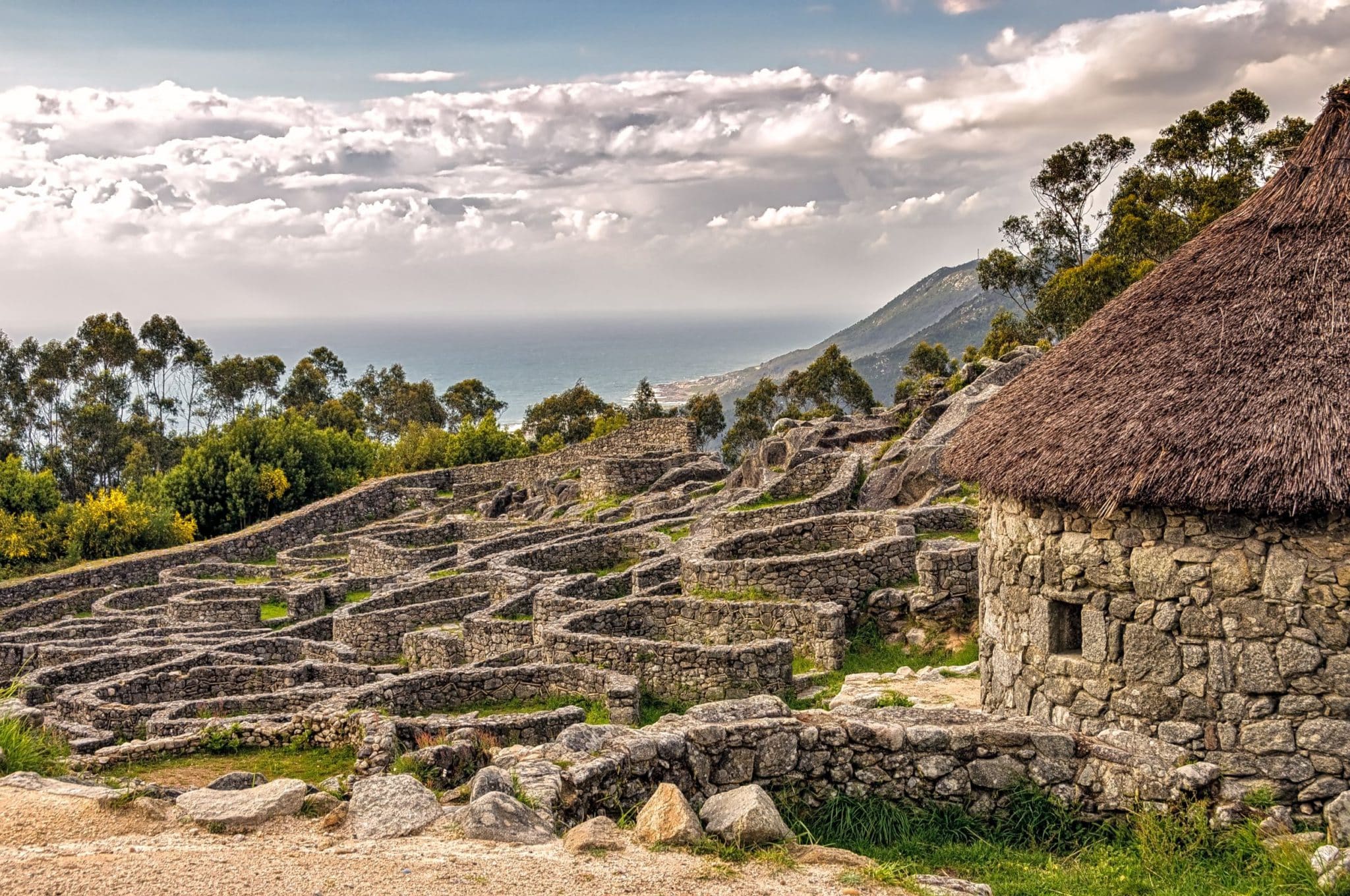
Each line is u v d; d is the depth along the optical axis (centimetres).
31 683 2802
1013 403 1553
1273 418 1225
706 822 1051
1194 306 1412
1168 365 1362
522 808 1034
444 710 2197
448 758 1298
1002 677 1512
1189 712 1277
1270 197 1458
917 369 9419
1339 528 1191
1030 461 1410
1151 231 6056
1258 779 1230
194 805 1050
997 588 1531
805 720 1263
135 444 10675
